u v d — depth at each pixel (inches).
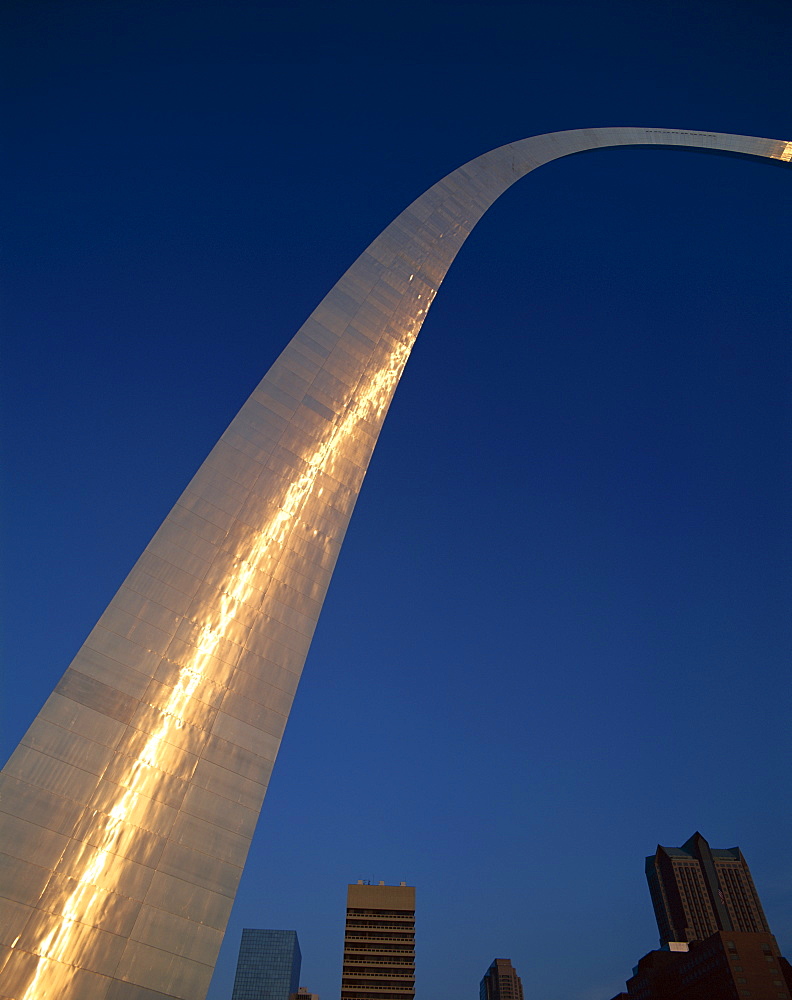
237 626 815.7
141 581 784.9
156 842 663.1
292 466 967.0
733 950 5265.8
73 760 661.9
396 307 1278.3
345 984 6653.5
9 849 601.0
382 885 7180.1
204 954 642.8
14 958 566.3
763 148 2635.3
